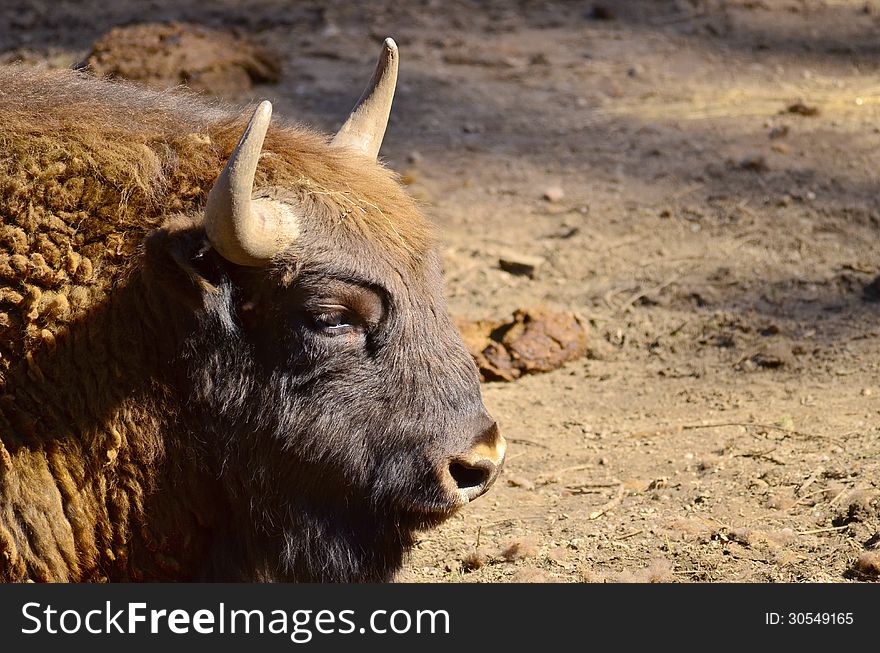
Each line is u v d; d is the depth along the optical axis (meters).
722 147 24.73
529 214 22.27
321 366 9.53
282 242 9.23
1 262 9.17
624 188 23.17
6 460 9.12
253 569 10.14
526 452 14.63
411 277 9.74
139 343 9.48
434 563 12.02
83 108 9.89
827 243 20.30
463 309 18.80
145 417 9.52
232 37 28.69
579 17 34.31
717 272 19.59
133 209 9.53
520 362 17.03
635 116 26.94
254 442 9.71
